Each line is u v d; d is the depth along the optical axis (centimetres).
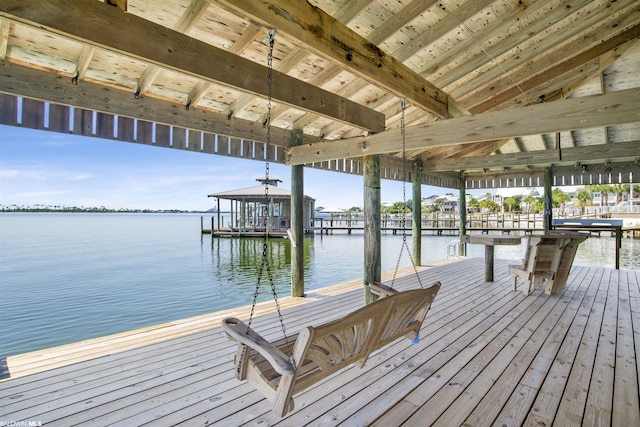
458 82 484
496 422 188
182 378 244
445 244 1823
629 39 449
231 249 1628
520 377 241
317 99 349
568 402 208
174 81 376
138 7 271
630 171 794
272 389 163
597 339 314
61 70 332
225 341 320
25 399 213
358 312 166
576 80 544
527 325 355
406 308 209
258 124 471
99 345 311
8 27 265
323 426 185
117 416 195
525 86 524
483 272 684
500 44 379
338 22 255
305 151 486
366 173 423
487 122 349
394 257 1349
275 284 874
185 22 267
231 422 189
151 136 388
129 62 334
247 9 197
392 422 188
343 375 246
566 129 310
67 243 1884
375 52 291
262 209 2791
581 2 329
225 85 272
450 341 311
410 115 562
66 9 187
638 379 237
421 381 236
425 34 347
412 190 813
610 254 1333
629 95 283
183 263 1212
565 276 493
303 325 368
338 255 1429
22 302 704
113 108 349
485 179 989
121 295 759
